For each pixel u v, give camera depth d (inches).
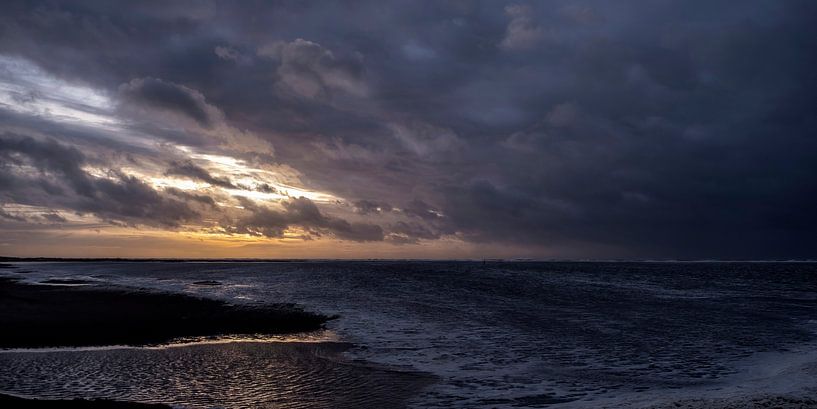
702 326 1181.7
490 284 2427.4
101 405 548.1
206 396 609.3
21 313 1212.5
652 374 724.7
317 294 1871.3
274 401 593.3
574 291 2117.4
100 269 4840.1
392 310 1419.8
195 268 5036.9
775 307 1590.8
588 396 607.5
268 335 1032.8
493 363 791.7
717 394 569.9
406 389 644.7
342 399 601.6
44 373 708.0
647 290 2217.0
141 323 1120.2
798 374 669.9
